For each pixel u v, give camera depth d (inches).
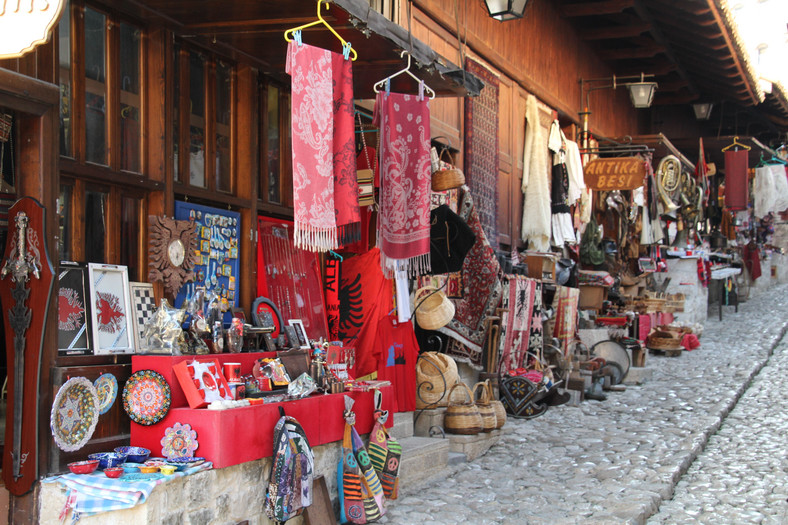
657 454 309.4
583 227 563.2
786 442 348.5
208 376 186.1
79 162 183.6
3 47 133.7
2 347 208.4
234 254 235.0
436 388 306.2
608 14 581.0
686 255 774.5
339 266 285.7
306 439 196.1
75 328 178.9
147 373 179.6
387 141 233.0
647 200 645.9
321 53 199.0
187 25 208.4
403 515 226.1
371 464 221.6
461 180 282.4
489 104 428.5
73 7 184.5
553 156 523.5
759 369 563.5
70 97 183.2
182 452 176.4
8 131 171.0
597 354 491.8
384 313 285.9
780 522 232.7
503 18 321.4
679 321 748.6
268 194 258.1
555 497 247.9
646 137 598.9
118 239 196.4
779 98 795.4
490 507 235.9
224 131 237.0
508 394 382.0
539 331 428.8
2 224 171.2
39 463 161.5
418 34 357.7
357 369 281.3
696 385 492.1
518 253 469.4
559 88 553.6
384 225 233.5
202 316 197.2
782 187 843.4
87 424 170.9
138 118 203.3
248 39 221.5
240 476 183.9
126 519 157.8
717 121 901.8
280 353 221.8
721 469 300.7
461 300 359.3
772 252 1120.8
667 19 559.8
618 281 622.5
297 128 192.1
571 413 398.9
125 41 199.9
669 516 239.3
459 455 292.4
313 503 206.7
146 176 203.0
